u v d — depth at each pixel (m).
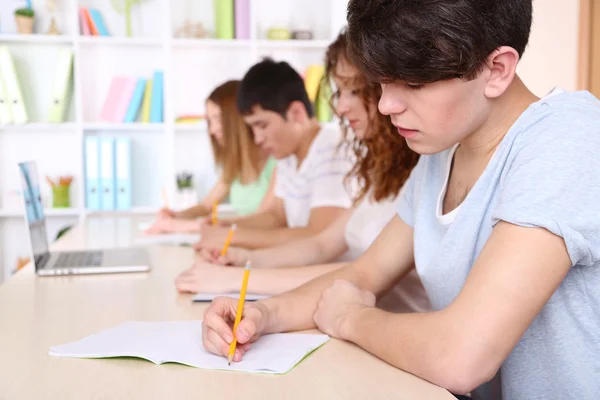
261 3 4.37
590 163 0.88
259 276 1.45
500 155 0.98
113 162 4.03
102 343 1.04
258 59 4.21
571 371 0.98
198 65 4.32
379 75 0.89
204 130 4.33
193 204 4.05
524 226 0.86
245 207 3.47
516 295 0.86
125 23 4.23
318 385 0.88
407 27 0.84
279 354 1.00
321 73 4.04
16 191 4.16
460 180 1.11
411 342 0.92
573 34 3.63
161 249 2.18
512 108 0.99
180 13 4.27
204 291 1.43
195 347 1.03
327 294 1.16
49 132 4.22
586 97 0.96
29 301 1.38
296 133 2.47
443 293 1.13
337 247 1.88
